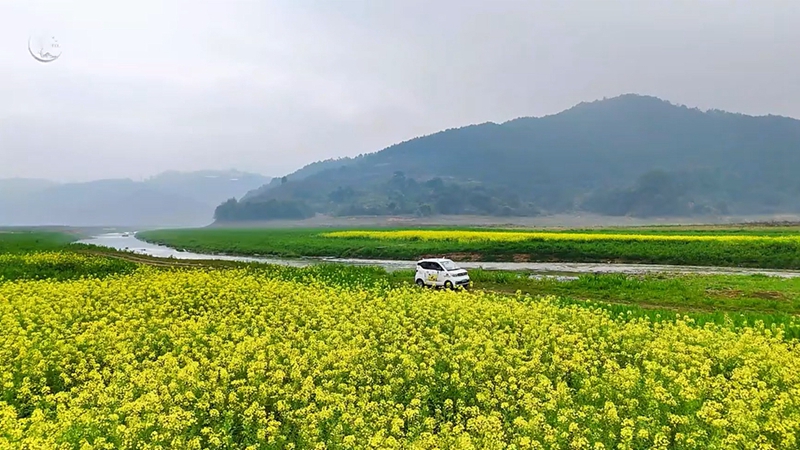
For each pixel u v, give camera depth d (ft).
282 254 233.96
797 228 362.12
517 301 76.48
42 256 131.44
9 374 42.19
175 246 333.42
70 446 30.86
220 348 50.16
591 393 40.16
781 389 42.04
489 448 31.30
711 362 47.47
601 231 347.36
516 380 42.47
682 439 32.55
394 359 48.16
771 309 84.43
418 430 34.40
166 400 36.88
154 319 61.26
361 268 137.08
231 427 35.42
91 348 49.70
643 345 53.01
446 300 73.05
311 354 47.03
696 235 241.76
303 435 33.04
